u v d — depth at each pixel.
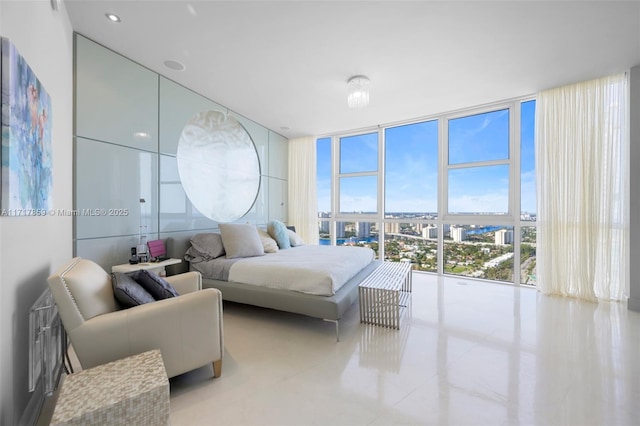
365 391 1.63
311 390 1.64
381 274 3.10
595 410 1.46
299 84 3.32
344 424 1.38
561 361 1.94
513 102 3.88
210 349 1.71
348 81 3.22
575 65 2.87
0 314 1.12
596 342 2.21
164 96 3.14
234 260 3.06
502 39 2.43
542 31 2.32
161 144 3.11
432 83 3.28
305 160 5.57
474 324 2.60
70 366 1.79
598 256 3.20
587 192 3.21
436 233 4.60
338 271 2.60
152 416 1.17
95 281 1.56
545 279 3.49
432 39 2.44
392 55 2.69
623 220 3.07
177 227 3.31
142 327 1.51
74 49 2.31
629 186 2.97
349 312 2.98
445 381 1.73
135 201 2.82
